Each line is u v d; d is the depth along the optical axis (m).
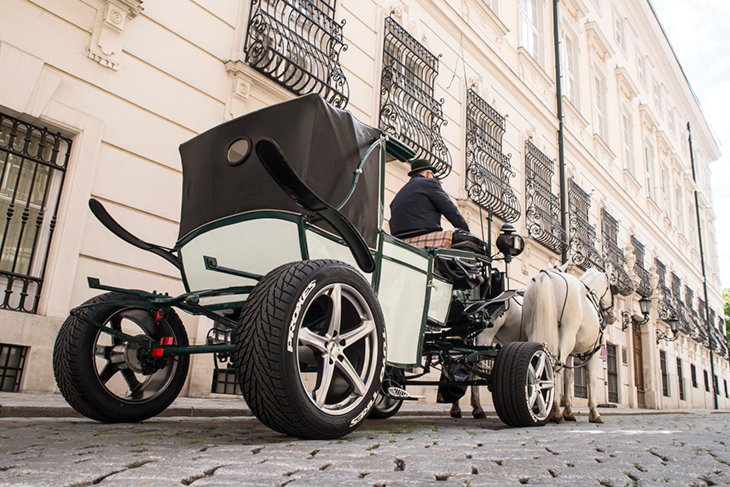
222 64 6.45
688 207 29.62
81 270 5.02
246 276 2.81
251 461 1.96
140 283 5.44
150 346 3.33
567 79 16.61
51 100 4.93
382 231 3.36
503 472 1.99
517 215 11.52
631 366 17.50
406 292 3.51
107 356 3.36
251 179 3.04
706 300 28.94
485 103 11.23
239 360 2.38
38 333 4.60
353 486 1.60
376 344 2.84
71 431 2.75
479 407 5.93
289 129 2.94
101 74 5.32
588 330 5.75
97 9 5.33
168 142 5.82
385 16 9.18
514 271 11.52
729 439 3.96
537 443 3.06
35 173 4.88
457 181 10.24
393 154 4.07
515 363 4.19
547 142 14.20
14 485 1.50
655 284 20.06
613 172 19.05
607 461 2.41
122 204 5.37
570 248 13.77
